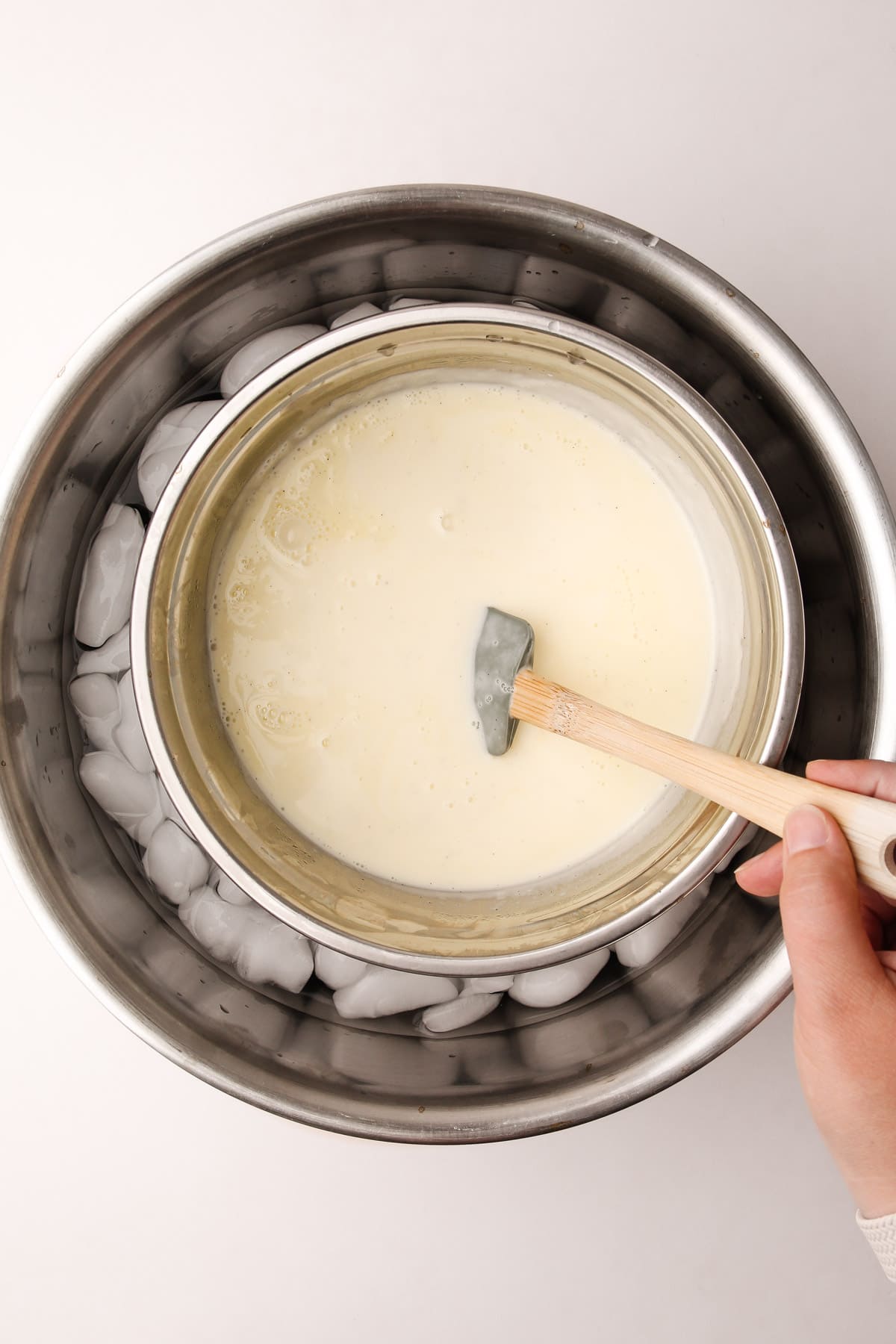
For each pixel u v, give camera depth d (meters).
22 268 0.66
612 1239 0.67
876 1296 0.67
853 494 0.57
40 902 0.58
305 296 0.61
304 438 0.62
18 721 0.59
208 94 0.67
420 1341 0.67
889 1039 0.52
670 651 0.62
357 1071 0.60
